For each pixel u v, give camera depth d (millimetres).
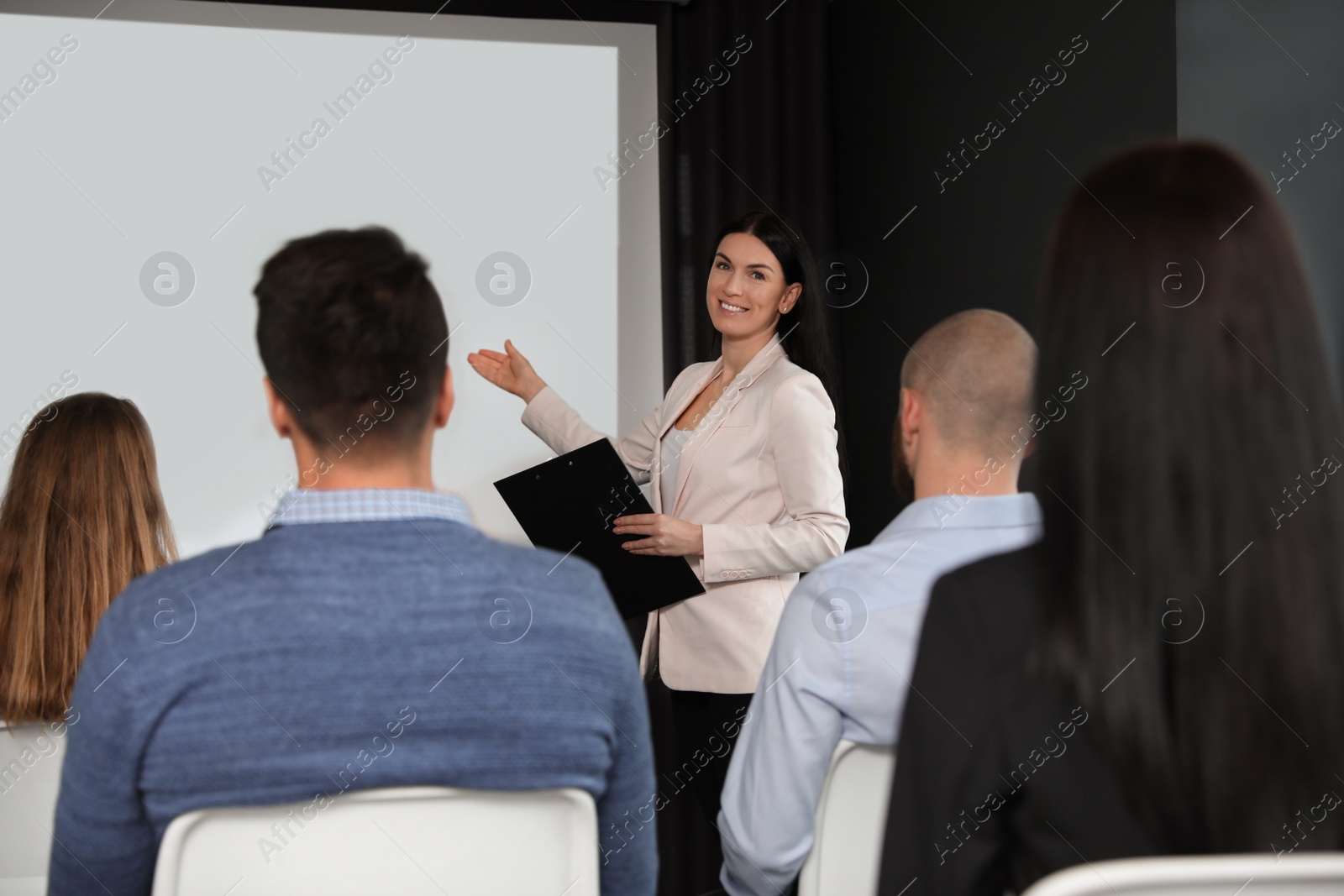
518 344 2830
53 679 1195
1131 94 1706
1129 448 638
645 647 1765
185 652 738
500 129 2818
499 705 787
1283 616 621
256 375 2654
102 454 1290
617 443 2072
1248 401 625
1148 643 636
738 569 1608
